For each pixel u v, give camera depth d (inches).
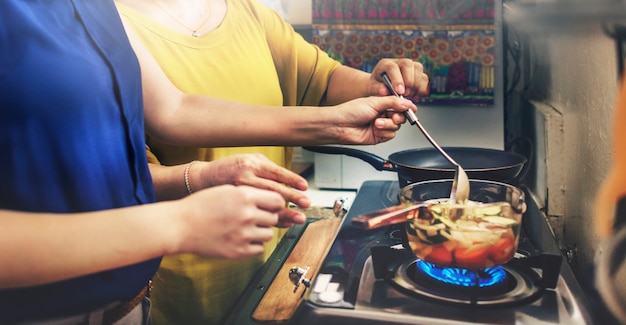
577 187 51.8
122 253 26.9
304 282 39.6
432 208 34.0
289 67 62.8
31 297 32.2
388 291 35.8
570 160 54.7
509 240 33.9
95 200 34.8
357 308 33.9
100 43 36.5
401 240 43.2
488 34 73.9
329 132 45.1
